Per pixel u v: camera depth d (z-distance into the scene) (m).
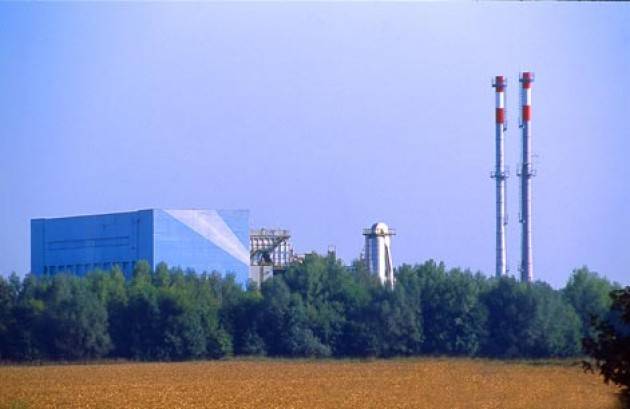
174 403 94.06
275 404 92.12
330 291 169.00
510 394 96.81
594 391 96.94
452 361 155.12
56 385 114.31
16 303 155.62
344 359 163.38
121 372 136.00
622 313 41.28
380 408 87.12
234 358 163.00
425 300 166.12
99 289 161.12
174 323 159.38
